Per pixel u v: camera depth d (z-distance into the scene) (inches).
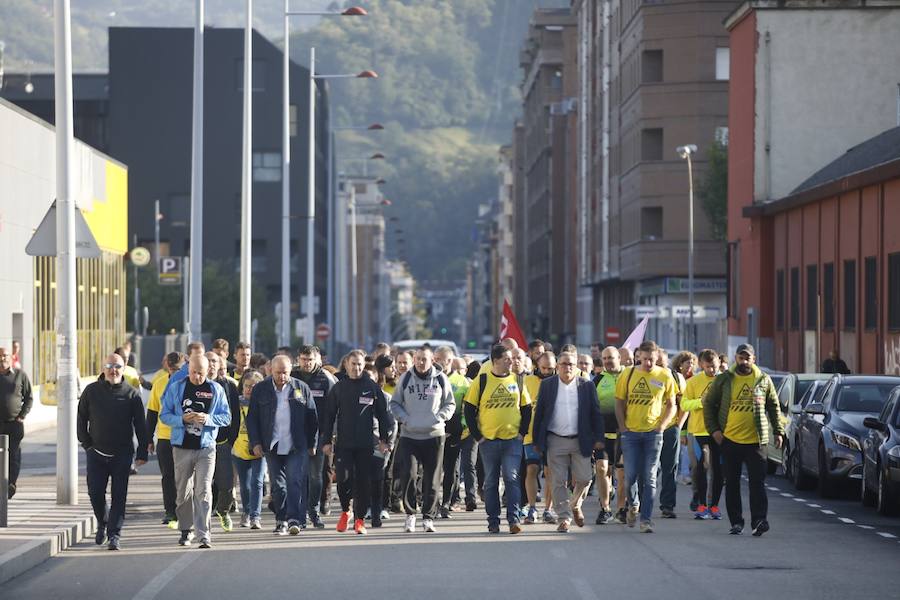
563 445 1494.8
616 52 7091.5
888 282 3250.5
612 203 7288.4
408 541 1413.6
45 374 3432.6
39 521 1485.0
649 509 1501.0
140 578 1157.1
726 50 6092.5
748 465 1478.8
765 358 4503.0
